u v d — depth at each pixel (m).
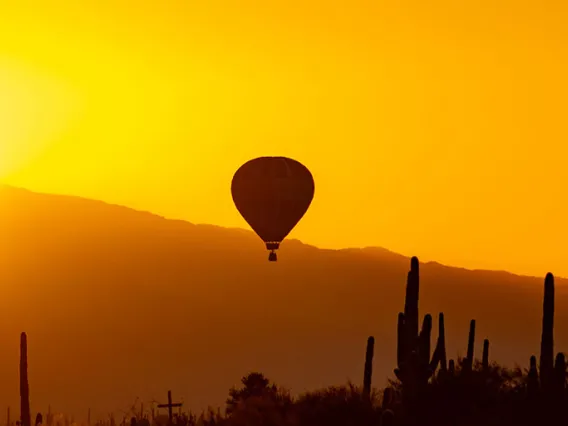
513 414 72.62
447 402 73.62
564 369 73.88
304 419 75.75
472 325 86.69
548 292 74.31
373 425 73.50
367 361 89.31
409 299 76.06
